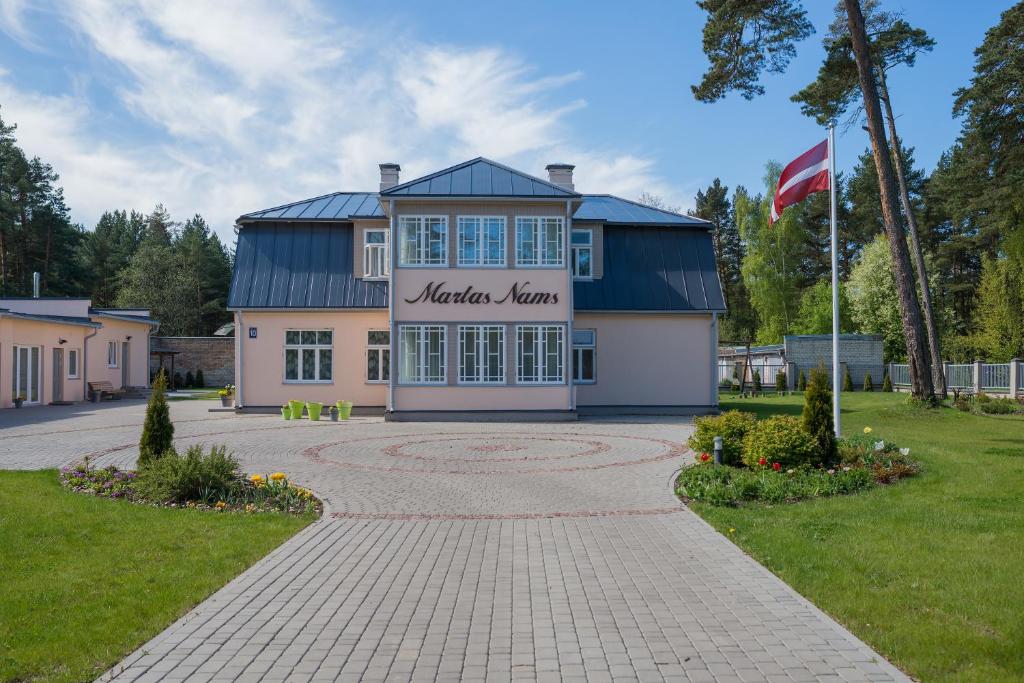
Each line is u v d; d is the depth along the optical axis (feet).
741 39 75.10
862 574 22.91
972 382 114.32
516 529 30.48
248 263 90.63
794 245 204.33
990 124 115.85
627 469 46.14
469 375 81.10
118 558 24.91
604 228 94.53
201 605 20.86
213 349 164.76
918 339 77.56
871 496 35.24
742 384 136.05
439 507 34.94
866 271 186.09
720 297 91.15
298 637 18.52
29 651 17.06
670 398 90.17
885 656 17.04
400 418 79.97
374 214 92.43
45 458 49.73
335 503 35.78
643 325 90.33
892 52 89.56
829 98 90.12
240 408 88.53
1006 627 18.10
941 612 19.39
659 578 23.44
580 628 19.08
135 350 138.82
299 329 89.35
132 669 16.51
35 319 100.58
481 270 81.66
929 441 57.16
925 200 194.08
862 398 117.50
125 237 273.33
